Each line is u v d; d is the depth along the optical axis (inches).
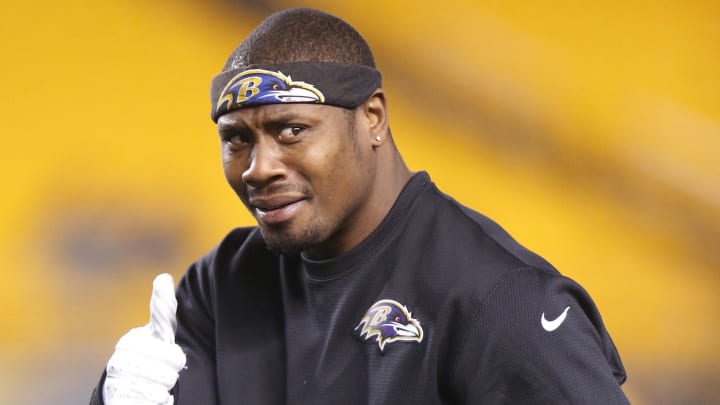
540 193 757.3
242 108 210.5
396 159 234.7
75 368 699.4
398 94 753.6
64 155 743.1
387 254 228.8
